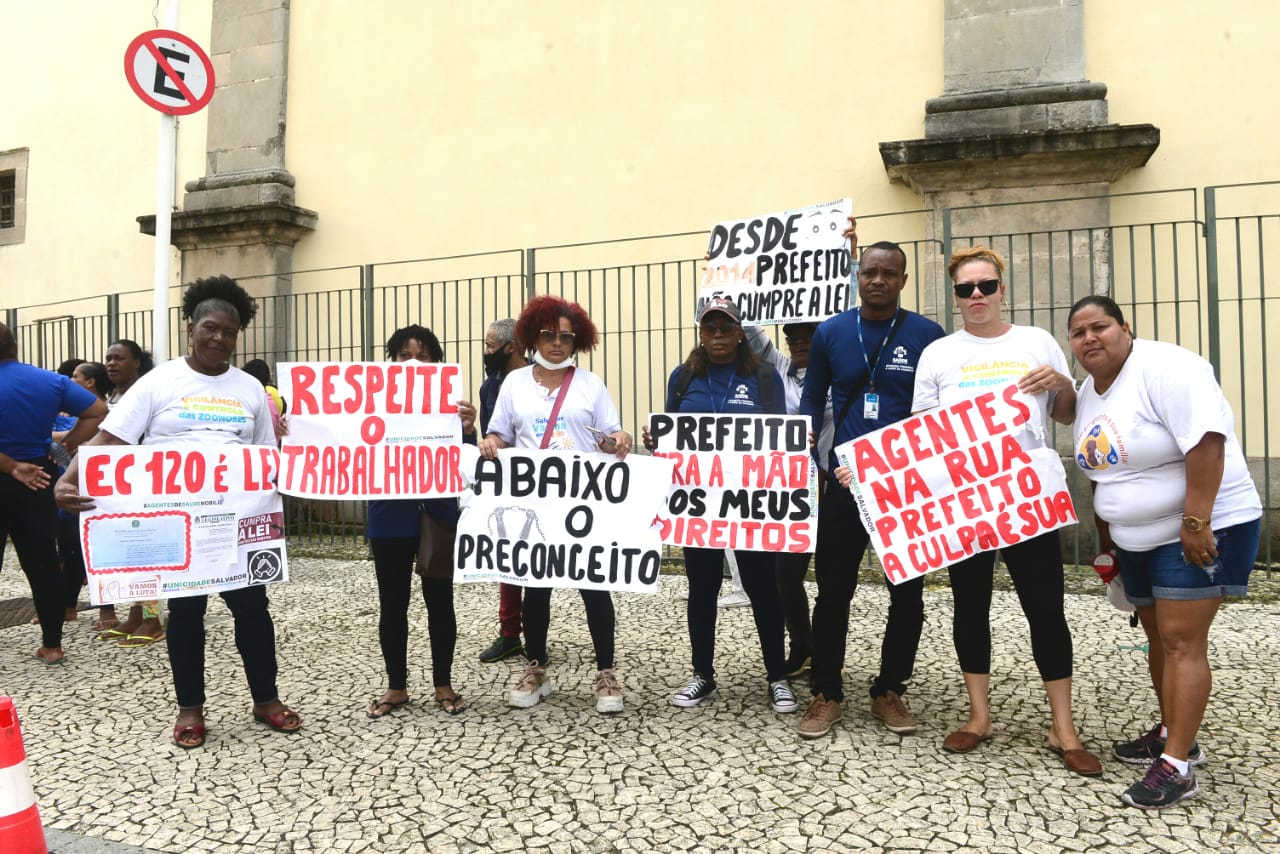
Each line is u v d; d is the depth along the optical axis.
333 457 3.82
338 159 10.07
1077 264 7.27
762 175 8.39
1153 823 2.75
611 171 8.94
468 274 9.47
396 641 3.92
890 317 3.57
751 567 3.88
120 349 5.59
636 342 8.76
